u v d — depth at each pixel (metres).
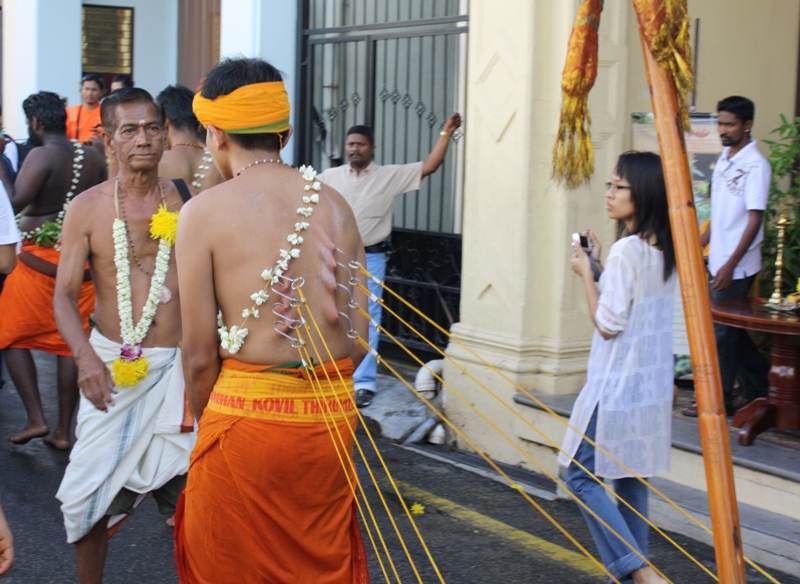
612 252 3.60
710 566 4.21
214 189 2.60
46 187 5.70
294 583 2.55
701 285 2.07
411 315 7.26
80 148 5.91
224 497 2.52
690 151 6.03
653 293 3.61
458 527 4.66
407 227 7.38
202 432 2.57
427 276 7.13
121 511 3.56
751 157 5.44
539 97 5.39
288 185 2.64
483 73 5.66
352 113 7.63
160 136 3.67
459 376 5.91
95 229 3.60
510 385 5.55
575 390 5.54
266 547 2.53
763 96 6.73
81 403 3.57
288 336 2.53
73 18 10.71
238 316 2.54
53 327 5.65
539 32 5.34
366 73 7.43
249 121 2.61
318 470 2.54
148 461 3.57
